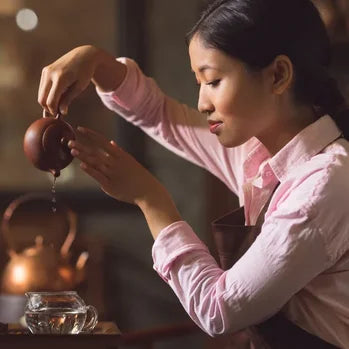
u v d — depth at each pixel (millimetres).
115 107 2727
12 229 6312
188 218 6375
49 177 6406
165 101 2748
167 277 2107
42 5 6352
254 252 1984
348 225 1978
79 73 2355
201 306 2023
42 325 2045
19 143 6383
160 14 6363
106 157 2133
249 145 2520
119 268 6480
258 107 2098
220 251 2258
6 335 1974
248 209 2281
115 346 2002
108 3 6355
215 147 2643
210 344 4941
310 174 2035
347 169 2023
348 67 5590
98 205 6422
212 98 2115
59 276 4660
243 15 2043
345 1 5570
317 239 1952
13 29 6355
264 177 2223
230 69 2064
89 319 2127
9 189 6363
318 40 2148
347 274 2027
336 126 2191
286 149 2156
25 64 6367
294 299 2082
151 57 6379
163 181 6402
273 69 2084
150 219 2141
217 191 6328
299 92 2141
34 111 6383
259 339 2146
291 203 2002
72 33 6367
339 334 2062
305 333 2100
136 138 6367
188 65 6336
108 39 6367
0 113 6379
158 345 6328
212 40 2064
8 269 4688
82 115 6363
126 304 6492
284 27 2078
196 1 6312
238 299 1969
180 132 2713
